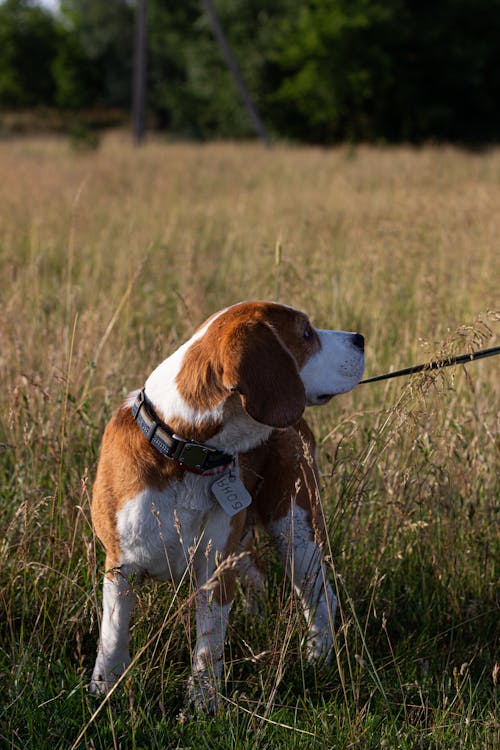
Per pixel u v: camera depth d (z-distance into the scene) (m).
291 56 35.78
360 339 3.16
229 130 39.16
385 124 37.78
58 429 4.22
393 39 34.97
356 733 2.81
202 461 2.82
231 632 3.39
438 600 3.68
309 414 4.66
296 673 3.25
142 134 26.20
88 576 3.45
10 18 61.56
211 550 2.92
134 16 54.94
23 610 3.37
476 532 3.84
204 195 13.40
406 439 3.98
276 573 3.71
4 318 4.96
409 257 6.98
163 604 3.34
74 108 62.78
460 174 16.52
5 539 3.62
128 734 2.85
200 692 2.96
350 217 9.30
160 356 4.68
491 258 6.82
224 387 2.77
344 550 3.66
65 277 7.16
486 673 3.38
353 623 3.41
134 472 2.85
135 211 10.23
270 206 10.66
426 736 2.91
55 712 2.87
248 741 2.81
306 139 38.94
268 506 3.38
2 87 62.59
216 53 38.34
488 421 4.35
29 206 10.22
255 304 3.00
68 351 4.72
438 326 5.01
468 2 36.00
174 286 6.82
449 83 36.91
